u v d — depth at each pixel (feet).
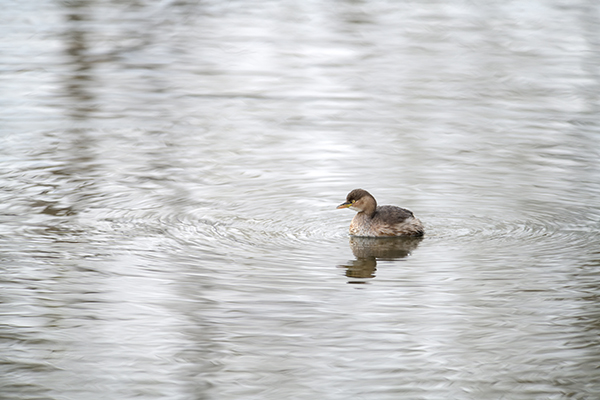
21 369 36.68
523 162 67.31
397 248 50.70
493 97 87.30
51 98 84.84
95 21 119.14
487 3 133.80
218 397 34.58
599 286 44.60
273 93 89.25
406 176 64.18
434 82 93.35
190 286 44.73
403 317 41.39
